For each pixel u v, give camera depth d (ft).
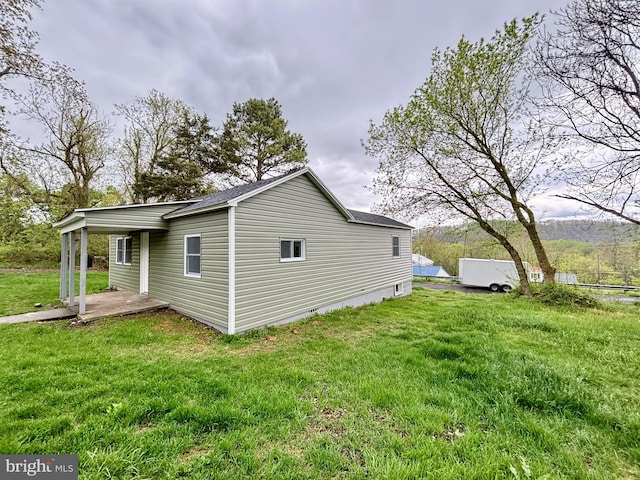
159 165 58.08
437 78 34.47
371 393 10.26
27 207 55.16
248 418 8.53
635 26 17.76
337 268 29.37
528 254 45.75
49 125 50.06
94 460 6.61
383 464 6.79
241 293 18.79
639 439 7.79
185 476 6.40
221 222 18.95
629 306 31.12
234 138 59.36
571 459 7.04
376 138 39.78
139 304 24.29
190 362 13.15
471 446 7.47
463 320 22.26
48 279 41.98
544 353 14.82
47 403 9.07
